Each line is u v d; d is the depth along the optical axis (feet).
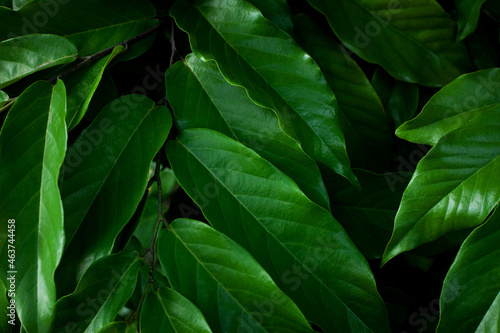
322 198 2.04
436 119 2.02
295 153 2.05
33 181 1.94
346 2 2.26
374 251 2.22
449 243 2.27
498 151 1.93
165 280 1.98
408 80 2.27
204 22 2.13
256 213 1.99
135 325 1.92
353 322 1.94
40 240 1.89
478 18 2.30
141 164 2.00
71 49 2.09
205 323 1.87
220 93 2.11
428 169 1.93
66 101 2.05
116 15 2.19
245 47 2.11
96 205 1.98
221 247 1.95
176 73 2.13
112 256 1.97
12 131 1.96
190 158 2.03
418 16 2.27
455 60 2.30
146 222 3.08
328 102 2.06
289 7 2.33
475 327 1.86
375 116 2.31
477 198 1.91
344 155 2.03
